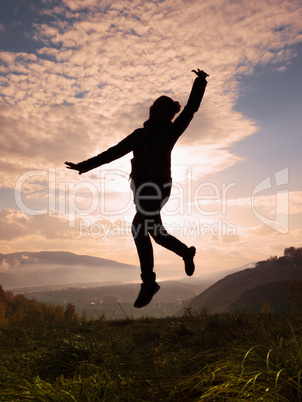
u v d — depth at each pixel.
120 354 4.14
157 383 2.86
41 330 8.47
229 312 7.86
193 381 2.79
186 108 3.16
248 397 2.17
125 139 3.24
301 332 3.87
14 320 65.38
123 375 3.25
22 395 2.43
